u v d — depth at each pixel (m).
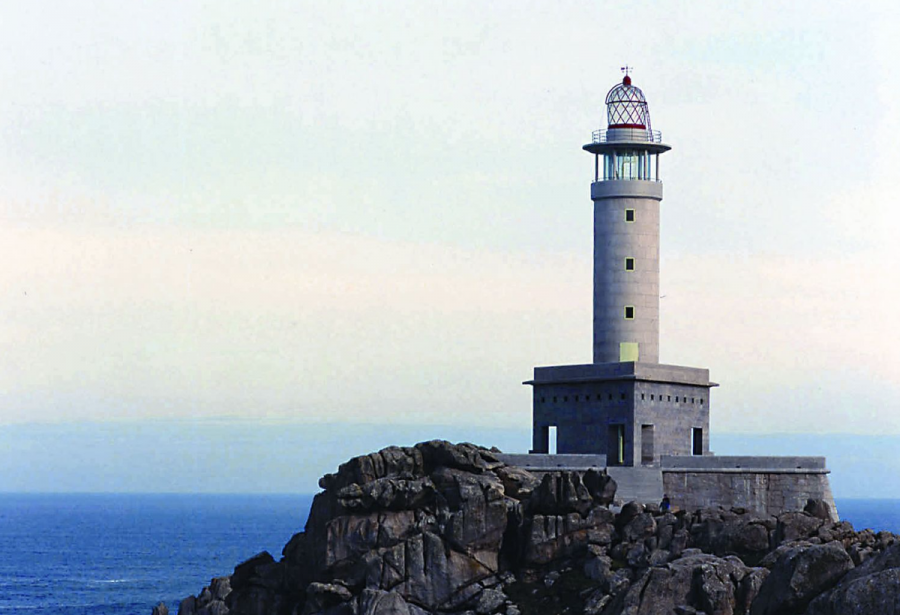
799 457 124.38
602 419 130.12
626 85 139.62
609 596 104.06
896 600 83.94
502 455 124.19
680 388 132.50
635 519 111.69
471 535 112.06
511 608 107.75
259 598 121.19
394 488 115.31
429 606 111.00
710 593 97.12
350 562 115.00
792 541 103.88
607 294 135.25
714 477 124.38
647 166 138.38
